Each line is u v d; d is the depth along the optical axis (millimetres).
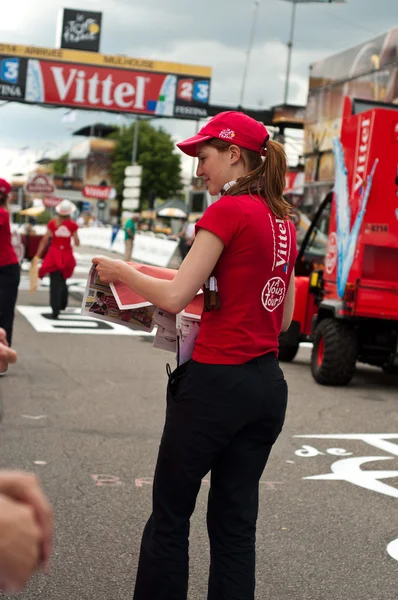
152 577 2943
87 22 48406
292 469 6113
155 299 2838
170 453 2922
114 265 2895
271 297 2938
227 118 2965
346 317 9766
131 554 4270
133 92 35531
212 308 2873
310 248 12094
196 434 2877
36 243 22797
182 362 2955
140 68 35469
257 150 2977
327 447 6855
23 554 964
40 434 6691
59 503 5000
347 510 5172
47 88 35062
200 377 2879
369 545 4562
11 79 34781
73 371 9883
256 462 2988
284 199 3010
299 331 11570
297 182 21984
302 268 11883
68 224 14969
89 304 2980
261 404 2898
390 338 10094
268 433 2975
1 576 964
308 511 5117
